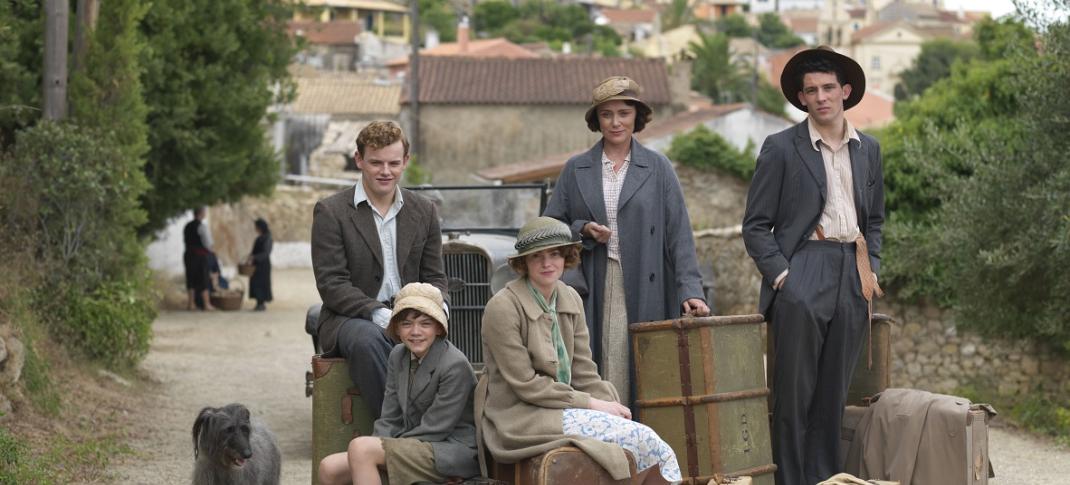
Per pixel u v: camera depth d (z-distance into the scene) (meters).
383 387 6.48
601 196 6.98
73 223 12.81
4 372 9.77
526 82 39.53
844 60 6.88
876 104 71.94
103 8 14.09
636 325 6.45
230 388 13.76
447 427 6.11
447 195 11.02
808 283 6.84
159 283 25.80
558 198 7.12
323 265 6.74
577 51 106.56
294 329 20.73
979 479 6.81
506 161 38.72
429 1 119.06
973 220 12.19
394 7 115.69
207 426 6.69
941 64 110.44
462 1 124.62
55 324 12.40
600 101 6.90
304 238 38.97
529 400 5.93
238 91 19.48
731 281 19.48
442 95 38.59
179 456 9.64
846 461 7.05
